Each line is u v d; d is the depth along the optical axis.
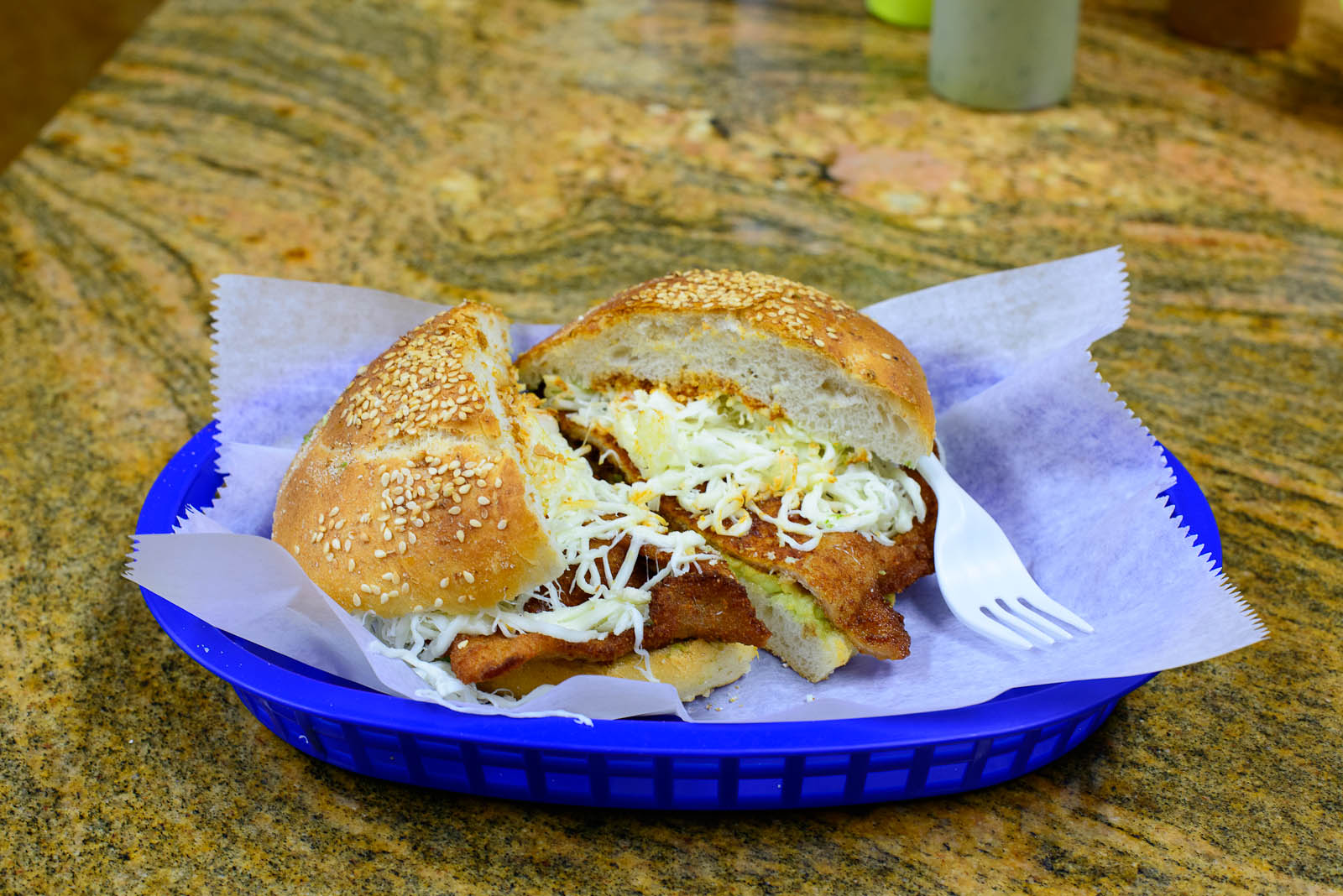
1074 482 0.47
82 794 0.41
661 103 0.70
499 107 0.70
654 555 0.44
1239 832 0.40
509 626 0.42
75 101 0.70
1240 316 0.57
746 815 0.40
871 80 0.72
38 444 0.51
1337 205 0.63
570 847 0.40
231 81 0.72
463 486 0.42
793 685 0.44
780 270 0.59
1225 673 0.44
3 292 0.58
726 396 0.48
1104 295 0.49
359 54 0.74
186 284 0.58
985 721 0.39
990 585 0.44
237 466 0.47
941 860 0.39
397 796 0.41
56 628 0.45
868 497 0.46
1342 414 0.53
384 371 0.45
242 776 0.41
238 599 0.41
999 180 0.65
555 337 0.49
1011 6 0.67
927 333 0.51
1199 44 0.75
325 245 0.60
